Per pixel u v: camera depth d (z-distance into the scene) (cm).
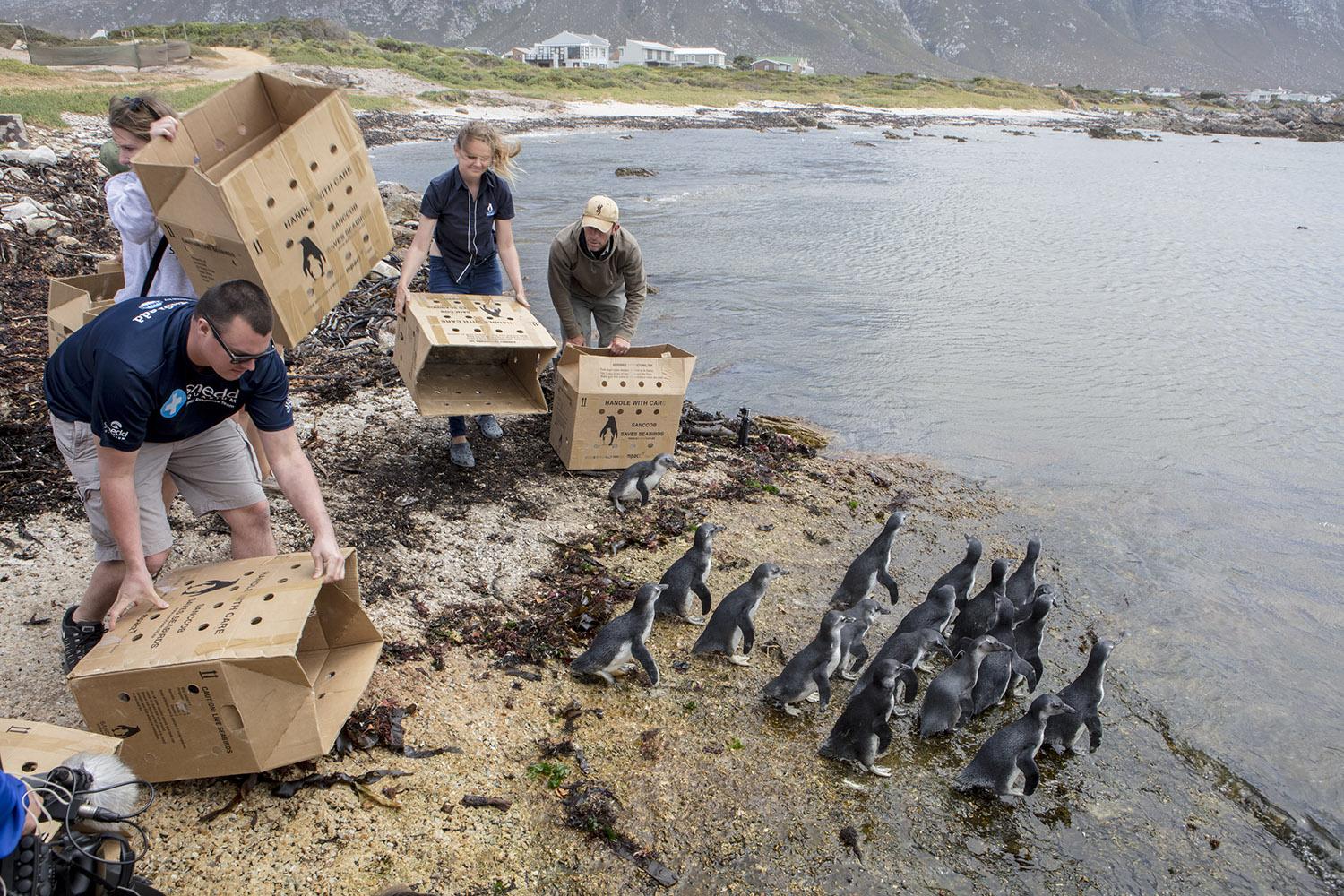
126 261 538
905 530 799
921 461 966
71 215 1376
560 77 7262
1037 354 1391
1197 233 2681
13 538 586
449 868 408
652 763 489
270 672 389
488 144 693
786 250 2092
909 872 443
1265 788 529
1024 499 891
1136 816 498
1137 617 696
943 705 541
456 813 437
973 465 967
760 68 15675
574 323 841
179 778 404
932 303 1672
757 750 511
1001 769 495
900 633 572
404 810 432
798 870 436
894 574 722
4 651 484
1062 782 518
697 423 982
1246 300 1823
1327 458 1043
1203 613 709
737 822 459
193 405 417
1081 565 768
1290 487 959
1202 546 820
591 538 705
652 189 2961
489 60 7725
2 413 739
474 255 752
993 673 563
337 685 450
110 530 424
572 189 2825
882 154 4878
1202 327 1595
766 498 822
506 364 786
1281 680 632
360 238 581
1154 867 464
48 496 638
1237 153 6525
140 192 507
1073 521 852
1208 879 461
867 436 1031
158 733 390
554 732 503
